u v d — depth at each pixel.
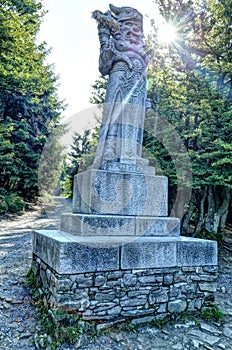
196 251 4.13
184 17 9.70
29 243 8.35
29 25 11.60
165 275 3.89
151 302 3.76
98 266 3.49
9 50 10.41
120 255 3.64
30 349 3.07
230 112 7.54
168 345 3.29
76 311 3.32
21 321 3.57
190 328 3.68
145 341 3.33
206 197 9.93
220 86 8.61
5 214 14.12
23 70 11.25
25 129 17.11
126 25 5.00
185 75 9.23
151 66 10.30
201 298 4.08
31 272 4.93
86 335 3.25
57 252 3.43
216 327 3.79
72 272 3.34
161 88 9.37
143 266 3.76
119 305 3.56
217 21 8.94
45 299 3.76
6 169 15.95
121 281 3.61
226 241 9.74
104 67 4.99
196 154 8.03
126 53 4.94
